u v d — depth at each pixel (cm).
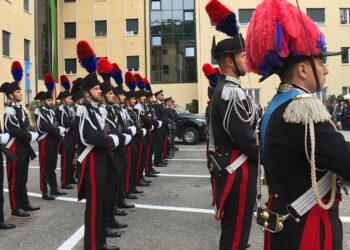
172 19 3123
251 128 320
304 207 182
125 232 530
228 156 329
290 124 180
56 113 851
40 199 742
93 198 441
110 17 3164
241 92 322
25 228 560
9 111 628
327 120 176
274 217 188
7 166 626
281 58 191
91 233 439
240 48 333
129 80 884
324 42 196
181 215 606
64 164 840
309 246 181
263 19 190
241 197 324
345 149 170
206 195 734
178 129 1712
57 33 3116
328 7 2817
